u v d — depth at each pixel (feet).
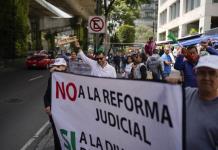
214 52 26.68
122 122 13.33
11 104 46.60
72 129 15.11
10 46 144.97
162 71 45.52
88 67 31.32
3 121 35.88
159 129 12.19
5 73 102.73
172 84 11.71
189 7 176.35
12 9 143.74
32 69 119.75
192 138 11.50
